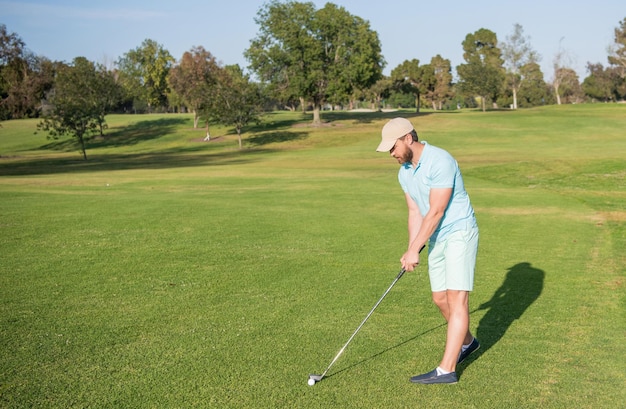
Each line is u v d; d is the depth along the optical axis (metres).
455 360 4.59
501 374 4.76
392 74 105.94
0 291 6.99
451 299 4.72
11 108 66.56
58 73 67.56
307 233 10.64
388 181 20.80
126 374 4.72
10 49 60.22
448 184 4.64
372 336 5.59
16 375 4.70
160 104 110.25
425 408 4.17
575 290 7.27
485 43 115.75
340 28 62.66
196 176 24.33
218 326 5.84
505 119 62.34
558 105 89.31
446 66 117.81
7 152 59.56
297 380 4.61
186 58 69.25
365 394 4.38
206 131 67.88
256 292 7.03
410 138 4.72
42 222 11.23
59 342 5.41
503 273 8.10
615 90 114.88
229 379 4.62
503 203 15.38
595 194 18.09
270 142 56.94
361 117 74.94
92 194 16.23
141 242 9.68
